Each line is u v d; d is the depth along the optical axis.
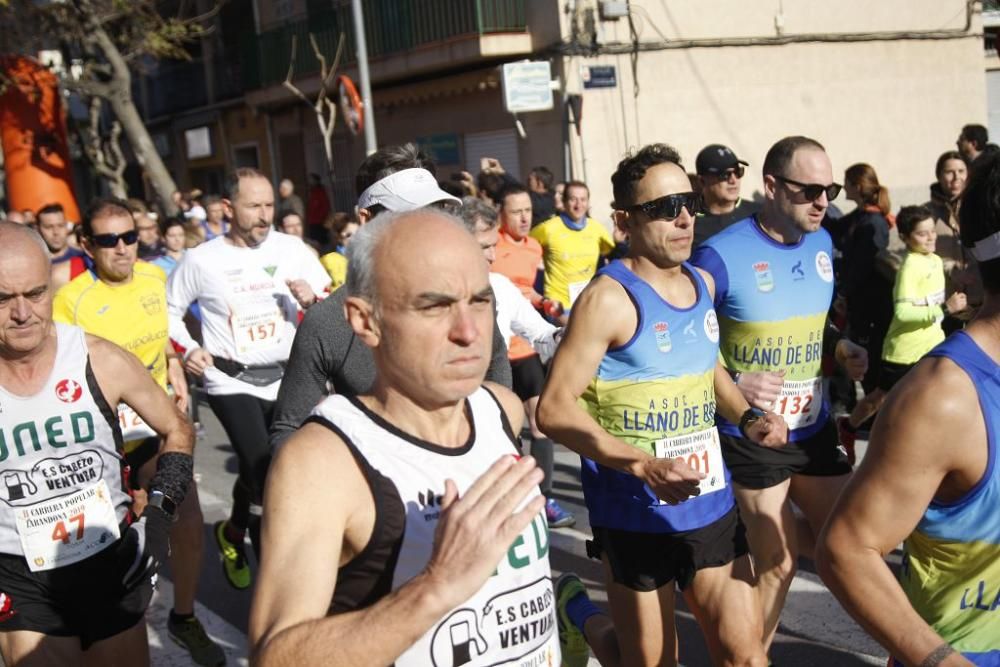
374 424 2.02
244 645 4.99
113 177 20.89
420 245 1.95
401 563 1.97
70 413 3.29
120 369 3.40
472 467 2.07
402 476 1.99
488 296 2.02
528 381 6.50
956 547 2.18
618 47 15.31
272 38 20.91
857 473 2.18
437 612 1.74
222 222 11.77
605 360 3.49
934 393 2.06
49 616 3.30
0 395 3.22
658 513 3.43
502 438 2.19
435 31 16.36
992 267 2.11
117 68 17.67
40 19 18.59
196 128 25.81
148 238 10.97
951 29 18.14
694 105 16.03
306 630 1.75
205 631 4.95
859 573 2.13
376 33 17.67
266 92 21.34
